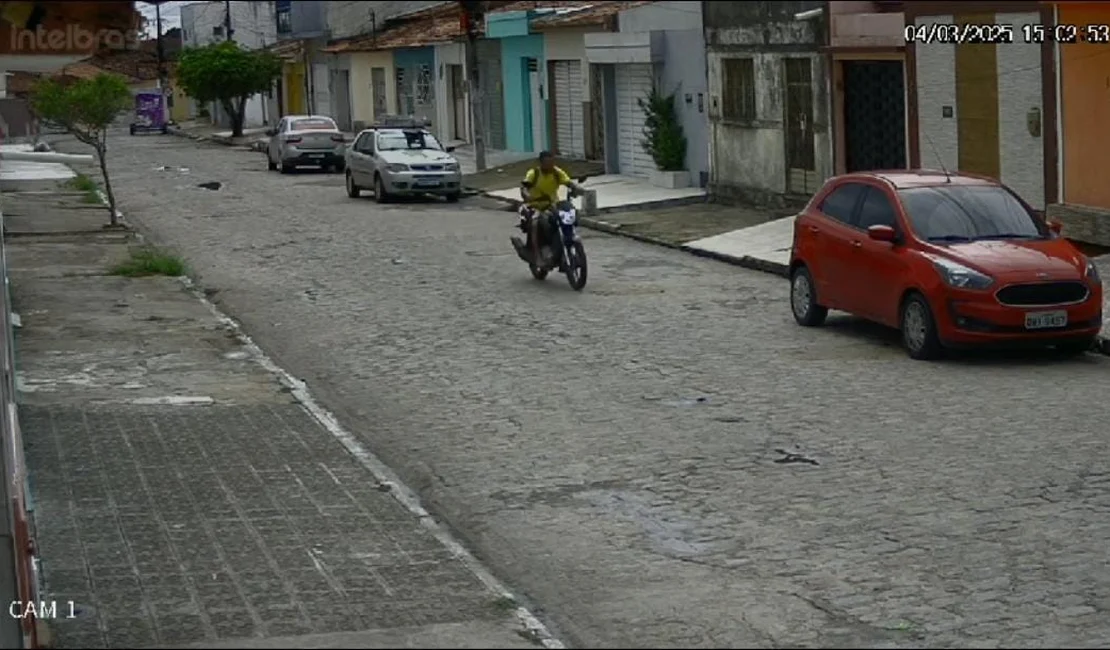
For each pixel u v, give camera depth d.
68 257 25.56
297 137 45.00
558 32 41.50
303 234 28.98
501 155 45.62
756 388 14.24
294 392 14.65
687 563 9.12
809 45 27.66
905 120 25.33
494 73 47.28
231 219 32.28
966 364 15.24
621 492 10.77
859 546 9.34
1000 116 22.84
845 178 17.47
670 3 33.28
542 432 12.69
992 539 9.42
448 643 7.69
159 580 8.76
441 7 51.34
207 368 15.88
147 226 31.23
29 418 13.39
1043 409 12.98
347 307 20.03
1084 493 10.38
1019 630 7.87
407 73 54.50
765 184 29.77
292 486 11.06
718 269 23.27
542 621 8.17
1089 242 20.77
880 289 16.17
